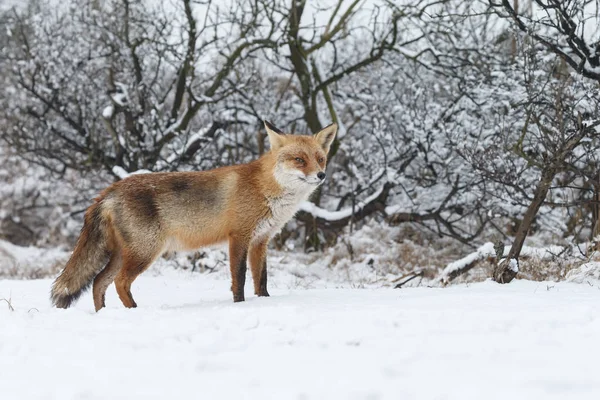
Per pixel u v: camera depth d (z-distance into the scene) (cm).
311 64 1773
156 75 1792
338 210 1814
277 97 2034
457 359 420
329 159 1714
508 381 368
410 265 1437
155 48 1780
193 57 1741
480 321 527
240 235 789
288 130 1961
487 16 1609
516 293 747
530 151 1272
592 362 401
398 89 1844
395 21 1658
